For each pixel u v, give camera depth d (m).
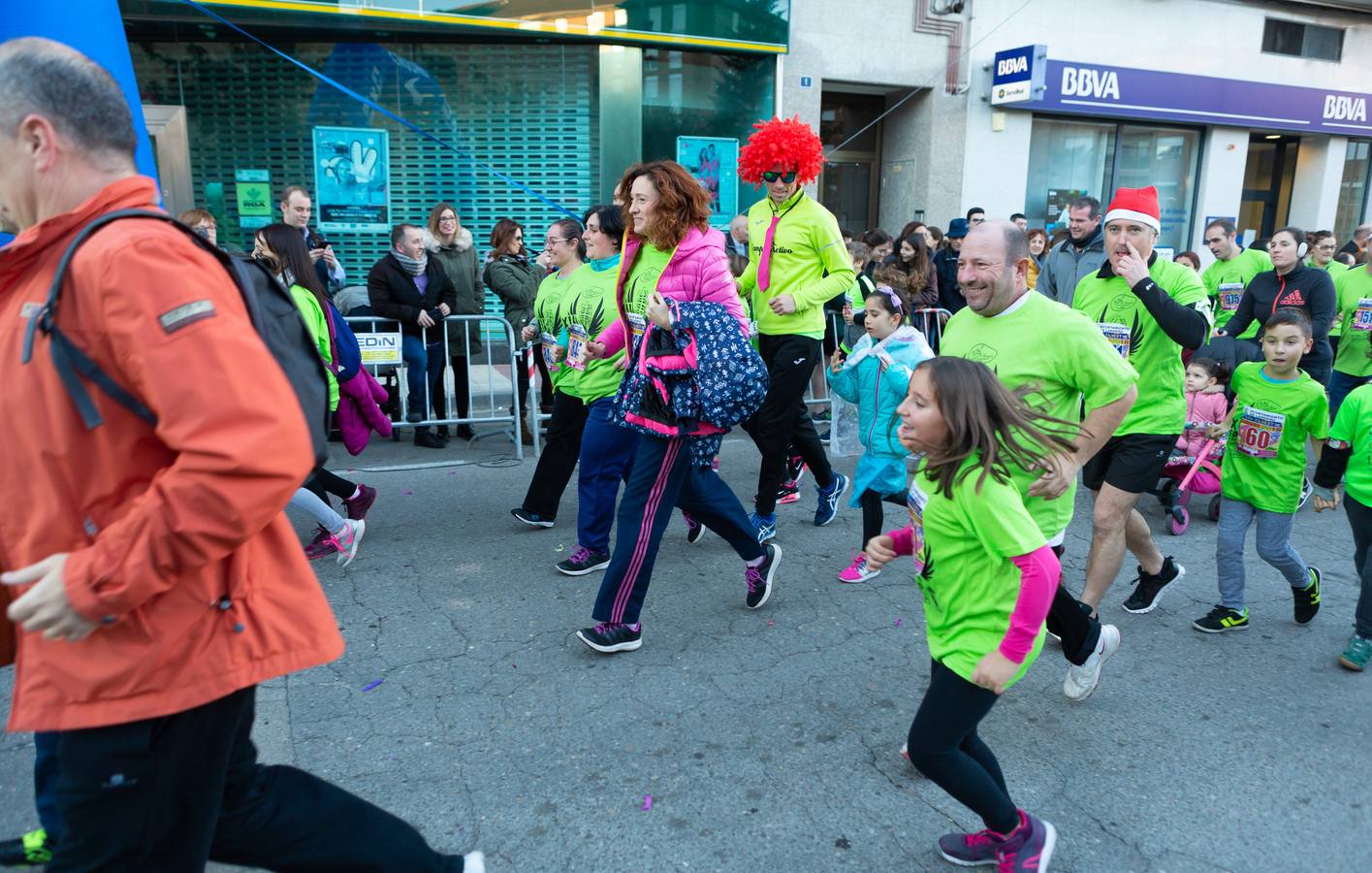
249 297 1.64
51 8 3.27
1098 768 3.04
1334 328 7.31
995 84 11.49
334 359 4.64
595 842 2.63
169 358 1.44
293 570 1.78
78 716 1.56
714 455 3.65
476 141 9.64
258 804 1.86
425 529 5.28
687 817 2.75
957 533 2.35
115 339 1.45
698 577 4.64
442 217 7.29
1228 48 13.19
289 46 9.05
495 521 5.43
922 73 11.21
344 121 9.34
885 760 3.06
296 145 9.27
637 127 9.86
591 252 4.57
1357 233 8.76
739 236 8.05
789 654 3.81
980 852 2.53
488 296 9.93
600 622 3.73
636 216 3.71
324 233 9.51
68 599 1.42
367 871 1.95
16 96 1.52
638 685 3.53
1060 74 11.77
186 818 1.67
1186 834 2.71
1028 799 2.86
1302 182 14.90
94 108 1.57
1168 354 3.75
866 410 4.54
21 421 1.51
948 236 9.34
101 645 1.55
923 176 11.59
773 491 5.07
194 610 1.60
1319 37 13.94
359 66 9.23
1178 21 12.76
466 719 3.27
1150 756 3.12
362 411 4.86
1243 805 2.85
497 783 2.90
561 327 4.97
